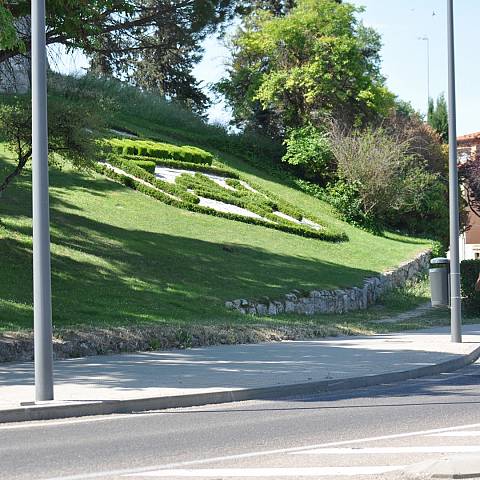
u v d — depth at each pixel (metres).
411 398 15.62
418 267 53.16
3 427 13.02
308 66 68.19
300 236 50.47
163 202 48.16
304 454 10.26
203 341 25.19
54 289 28.73
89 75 62.28
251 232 47.19
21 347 21.36
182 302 30.48
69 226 38.31
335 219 60.00
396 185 62.22
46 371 14.45
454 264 25.80
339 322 33.44
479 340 26.78
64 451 10.80
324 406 14.77
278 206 55.16
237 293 33.66
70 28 28.38
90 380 17.25
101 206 43.81
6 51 30.41
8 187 41.25
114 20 33.25
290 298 35.25
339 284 40.00
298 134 67.12
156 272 34.31
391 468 9.27
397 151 62.91
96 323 24.78
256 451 10.55
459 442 10.85
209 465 9.73
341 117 68.94
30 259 31.92
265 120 74.38
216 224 46.75
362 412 13.92
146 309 28.39
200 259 38.31
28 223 36.59
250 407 14.88
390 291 46.12
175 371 18.78
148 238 39.97
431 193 66.69
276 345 25.16
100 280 31.31
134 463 9.95
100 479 9.09
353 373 18.39
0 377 17.89
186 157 58.00
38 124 14.77
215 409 14.73
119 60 36.38
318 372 18.58
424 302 45.25
